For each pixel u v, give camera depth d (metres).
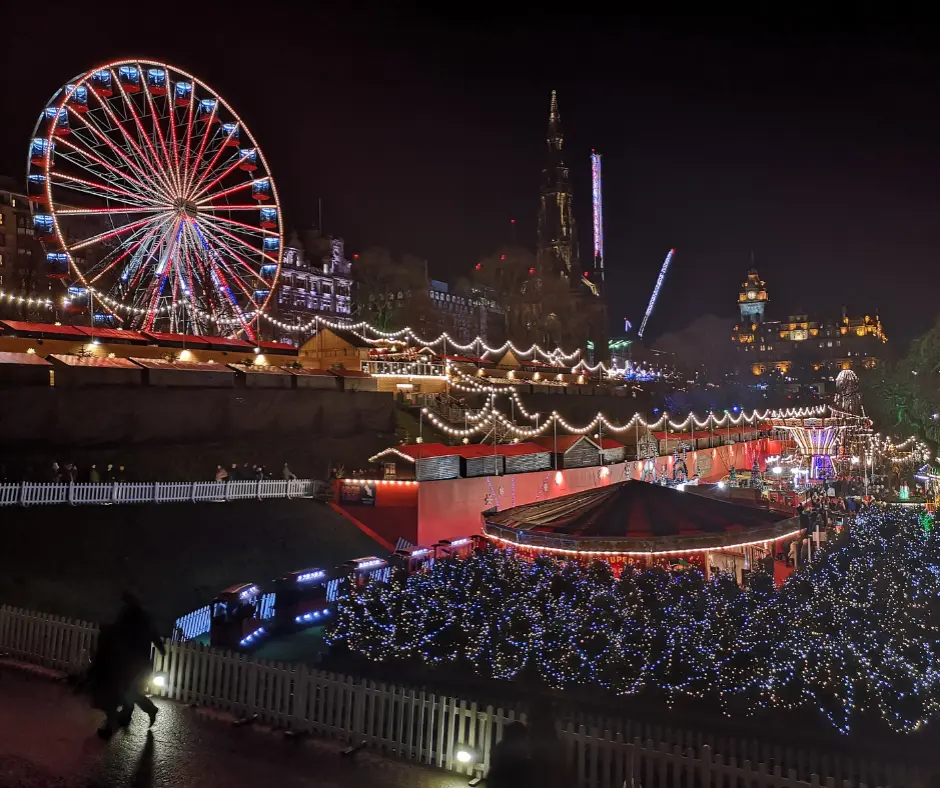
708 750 10.10
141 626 12.66
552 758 9.31
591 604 19.16
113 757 11.64
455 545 30.98
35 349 44.75
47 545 23.77
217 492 32.91
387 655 18.45
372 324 130.75
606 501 26.03
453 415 57.66
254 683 13.63
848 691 15.41
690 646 17.19
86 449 35.91
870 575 23.44
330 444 47.06
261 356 58.78
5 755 11.41
